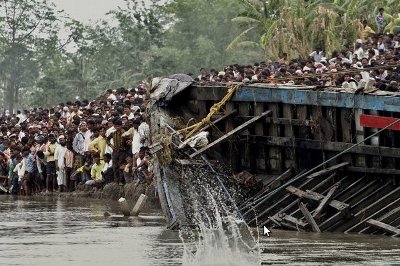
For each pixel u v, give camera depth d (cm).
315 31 6041
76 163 4681
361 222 2855
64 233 2952
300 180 3070
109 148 4431
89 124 4625
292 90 3080
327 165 3047
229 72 4953
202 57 9794
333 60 4769
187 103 3350
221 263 2359
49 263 2367
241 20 6812
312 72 4428
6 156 5319
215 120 3219
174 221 2995
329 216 2928
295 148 3108
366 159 2950
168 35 10200
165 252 2533
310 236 2786
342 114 3002
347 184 2973
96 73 10138
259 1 6794
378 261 2339
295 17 6109
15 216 3522
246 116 3209
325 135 3036
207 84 3350
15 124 6231
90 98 9888
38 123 5638
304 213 2903
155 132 3212
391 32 5522
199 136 3047
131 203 4019
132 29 9938
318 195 2931
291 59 5934
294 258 2392
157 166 3055
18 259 2427
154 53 9594
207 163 3052
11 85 11075
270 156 3173
